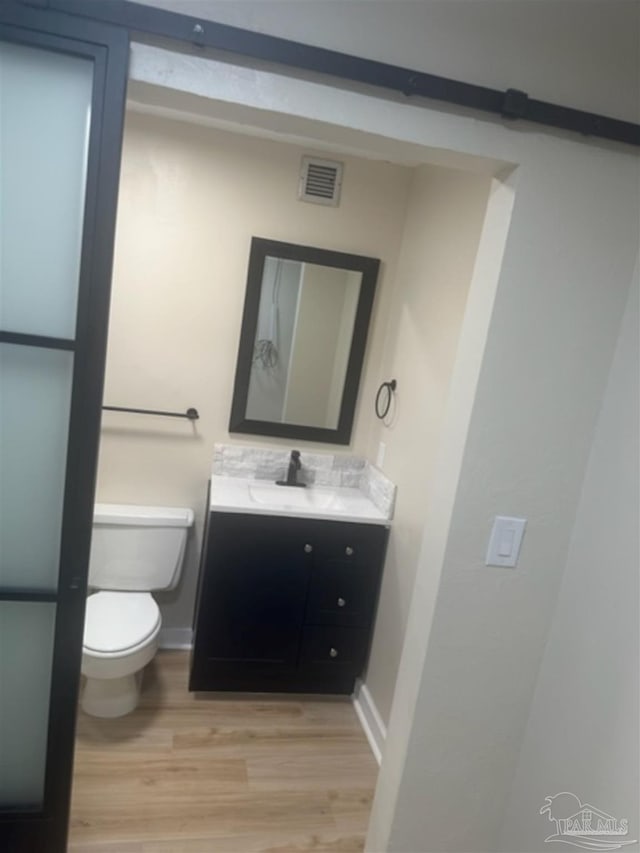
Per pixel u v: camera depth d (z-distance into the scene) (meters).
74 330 1.19
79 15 1.03
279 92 1.11
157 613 2.29
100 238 1.14
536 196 1.27
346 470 2.72
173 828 1.79
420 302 2.27
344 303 2.58
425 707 1.51
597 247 1.32
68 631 1.32
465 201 1.97
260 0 1.07
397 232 2.57
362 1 1.11
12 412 1.23
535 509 1.43
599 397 1.40
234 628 2.34
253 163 2.41
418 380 2.21
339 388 2.66
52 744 1.38
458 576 1.44
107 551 2.42
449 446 1.45
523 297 1.31
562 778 1.40
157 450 2.56
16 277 1.17
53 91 1.10
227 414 2.59
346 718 2.42
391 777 1.60
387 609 2.33
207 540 2.29
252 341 2.52
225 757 2.11
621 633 1.26
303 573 2.34
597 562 1.36
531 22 1.18
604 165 1.28
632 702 1.20
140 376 2.49
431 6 1.13
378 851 1.64
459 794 1.59
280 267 2.50
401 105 1.16
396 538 2.30
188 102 1.14
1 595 1.29
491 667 1.52
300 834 1.84
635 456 1.27
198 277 2.45
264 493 2.51
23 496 1.27
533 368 1.35
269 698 2.47
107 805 1.84
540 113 1.20
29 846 1.44
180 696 2.40
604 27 1.20
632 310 1.33
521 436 1.38
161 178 2.35
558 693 1.45
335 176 2.47
